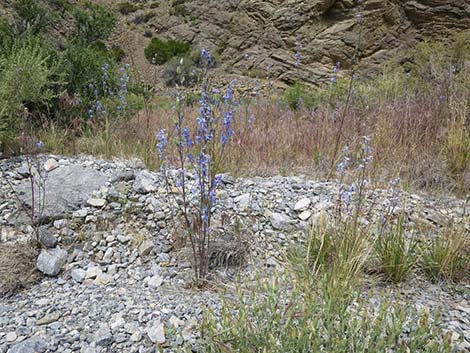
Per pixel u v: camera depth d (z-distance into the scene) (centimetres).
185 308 244
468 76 721
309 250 269
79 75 716
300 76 2423
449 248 286
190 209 315
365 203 356
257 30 2789
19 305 264
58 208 369
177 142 269
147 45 3097
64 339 223
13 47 631
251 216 353
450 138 474
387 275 281
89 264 312
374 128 550
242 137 538
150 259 313
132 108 750
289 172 475
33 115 606
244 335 182
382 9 2306
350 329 181
